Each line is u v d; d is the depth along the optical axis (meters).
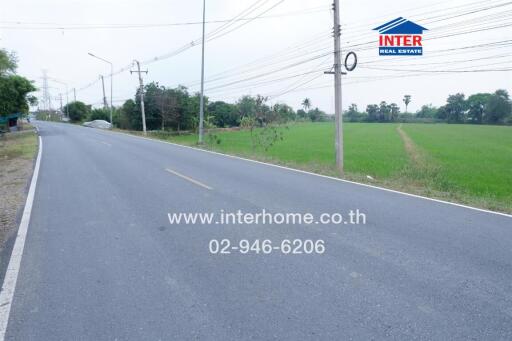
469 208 6.62
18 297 3.41
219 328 2.90
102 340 2.77
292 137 41.75
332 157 21.55
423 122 100.06
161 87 45.53
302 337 2.78
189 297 3.39
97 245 4.72
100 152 15.82
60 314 3.12
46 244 4.77
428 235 5.09
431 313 3.12
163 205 6.69
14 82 34.12
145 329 2.90
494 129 64.56
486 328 2.91
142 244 4.75
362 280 3.73
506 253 4.43
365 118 107.12
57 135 29.34
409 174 14.43
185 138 34.12
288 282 3.69
